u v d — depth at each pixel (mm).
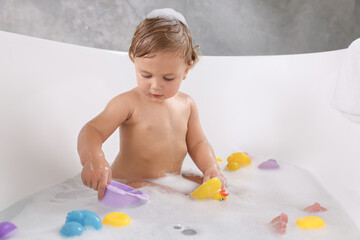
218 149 1557
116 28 2223
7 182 890
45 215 828
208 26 2502
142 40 970
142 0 2273
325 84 1331
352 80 1079
